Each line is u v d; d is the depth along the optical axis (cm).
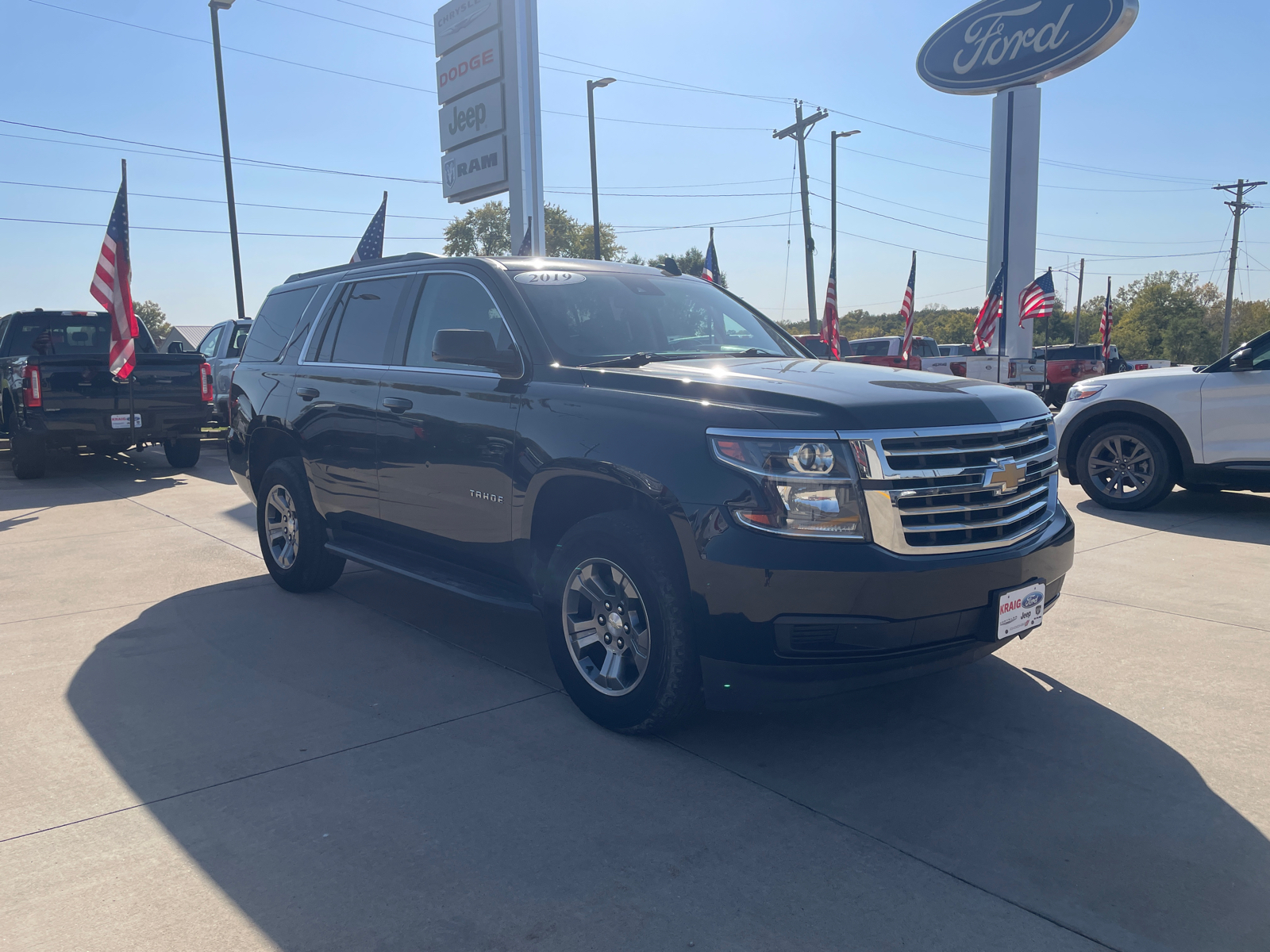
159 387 1137
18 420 1088
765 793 300
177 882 249
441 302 449
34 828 278
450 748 334
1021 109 2708
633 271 473
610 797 297
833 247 3453
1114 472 804
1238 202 5438
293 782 307
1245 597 522
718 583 299
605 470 333
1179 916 232
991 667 416
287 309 583
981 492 317
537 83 1380
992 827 277
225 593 555
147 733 348
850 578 291
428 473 423
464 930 228
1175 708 368
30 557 658
